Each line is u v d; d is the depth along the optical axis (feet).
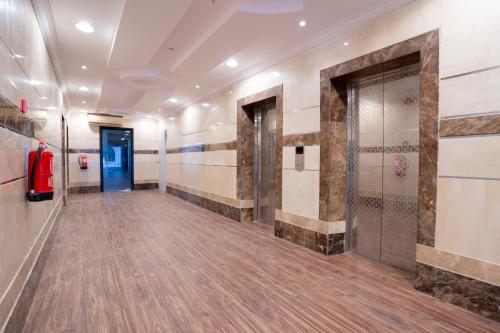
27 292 8.52
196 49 15.15
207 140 25.99
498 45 8.24
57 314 8.66
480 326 8.11
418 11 10.13
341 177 14.14
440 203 9.53
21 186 8.00
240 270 12.19
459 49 9.05
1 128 6.06
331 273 11.89
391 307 9.18
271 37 14.11
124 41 14.02
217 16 12.64
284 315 8.75
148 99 27.91
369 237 13.58
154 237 17.01
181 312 8.87
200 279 11.27
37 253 10.58
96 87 24.34
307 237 15.02
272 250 14.76
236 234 17.79
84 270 12.01
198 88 24.49
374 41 11.64
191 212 24.66
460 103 9.04
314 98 14.55
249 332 7.88
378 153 13.08
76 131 36.19
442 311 8.91
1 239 6.08
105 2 11.43
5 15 6.61
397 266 12.42
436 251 9.65
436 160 9.61
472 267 8.77
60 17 12.57
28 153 8.85
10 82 6.93
